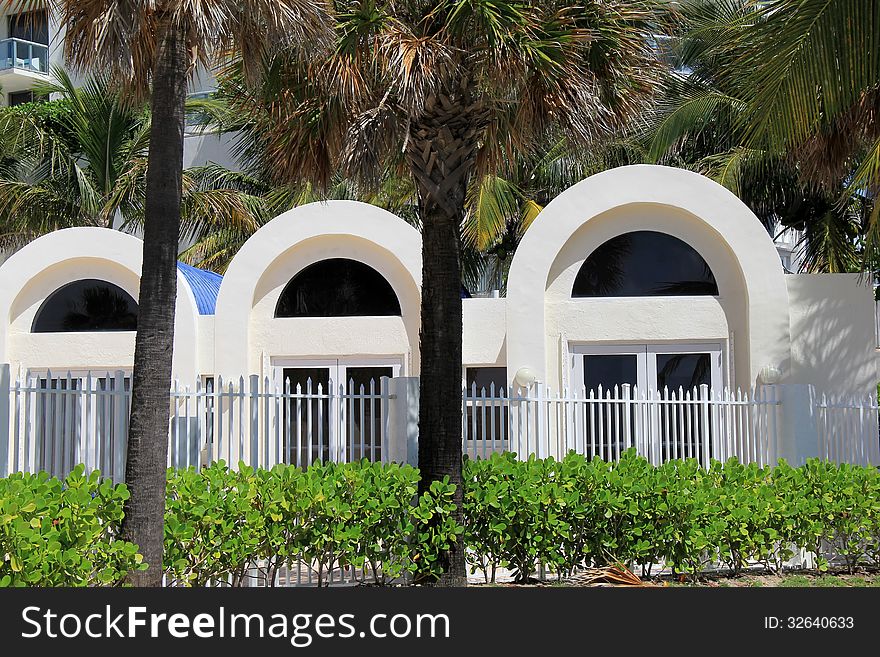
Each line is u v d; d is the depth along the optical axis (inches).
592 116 368.8
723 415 515.2
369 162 368.2
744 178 820.0
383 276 662.5
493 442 467.8
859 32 327.9
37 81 1073.5
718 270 630.5
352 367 661.3
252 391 442.6
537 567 421.4
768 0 360.8
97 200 1001.5
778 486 430.0
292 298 671.1
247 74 351.6
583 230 639.8
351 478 366.3
